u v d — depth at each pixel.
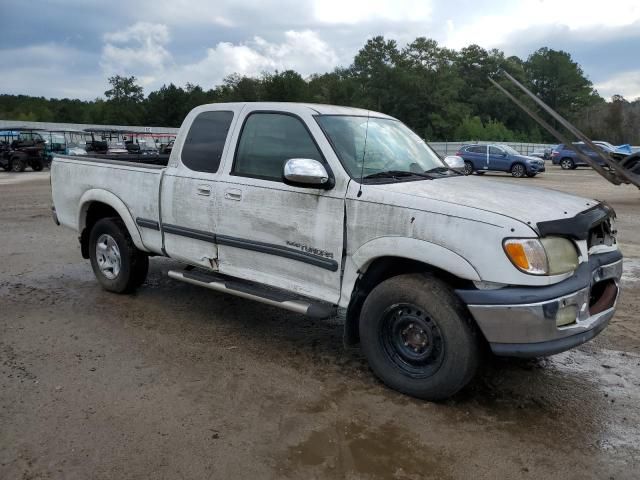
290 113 4.44
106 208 6.12
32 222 11.12
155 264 7.47
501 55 107.44
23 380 3.99
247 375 4.15
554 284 3.40
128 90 103.38
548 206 3.72
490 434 3.40
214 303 5.86
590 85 103.50
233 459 3.10
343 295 4.05
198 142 5.02
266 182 4.41
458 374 3.58
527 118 103.44
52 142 33.59
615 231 4.18
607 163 3.66
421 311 3.68
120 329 5.05
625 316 5.61
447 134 87.31
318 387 3.98
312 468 3.03
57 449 3.16
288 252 4.29
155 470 2.99
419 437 3.35
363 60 88.62
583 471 3.04
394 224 3.72
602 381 4.16
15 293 6.13
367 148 4.36
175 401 3.73
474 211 3.47
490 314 3.41
